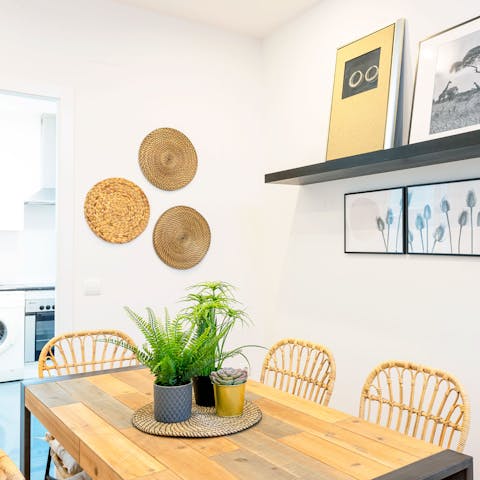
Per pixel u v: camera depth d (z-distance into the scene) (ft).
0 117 16.03
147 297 10.87
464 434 4.93
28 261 17.33
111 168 10.48
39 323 15.19
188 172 11.43
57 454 6.33
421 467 3.97
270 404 5.65
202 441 4.54
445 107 7.60
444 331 7.98
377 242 9.14
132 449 4.36
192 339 5.24
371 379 6.06
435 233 8.08
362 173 9.12
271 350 7.48
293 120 11.42
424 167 8.29
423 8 8.34
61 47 9.98
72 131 10.07
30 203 16.53
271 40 12.17
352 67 9.32
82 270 10.14
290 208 11.46
